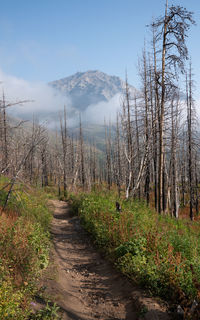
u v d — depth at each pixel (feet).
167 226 35.99
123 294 20.13
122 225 30.60
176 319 14.87
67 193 107.76
